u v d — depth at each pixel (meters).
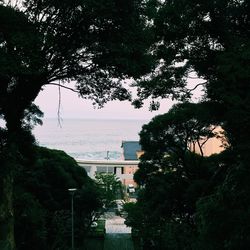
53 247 22.53
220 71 11.91
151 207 25.44
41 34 11.35
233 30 14.01
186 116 24.19
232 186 11.37
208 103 13.77
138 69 12.86
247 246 9.77
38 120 16.45
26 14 11.84
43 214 20.97
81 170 32.34
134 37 12.45
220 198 11.05
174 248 18.38
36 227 19.25
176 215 24.75
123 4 11.98
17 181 23.12
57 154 31.64
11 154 13.92
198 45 14.96
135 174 27.25
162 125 25.00
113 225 40.09
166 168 26.61
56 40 12.03
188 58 15.32
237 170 11.39
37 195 26.23
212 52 14.77
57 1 11.65
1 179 13.42
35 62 11.57
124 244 32.19
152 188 25.94
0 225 13.22
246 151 10.79
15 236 18.11
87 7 11.27
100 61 12.79
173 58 15.52
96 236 33.31
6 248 12.96
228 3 13.47
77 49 12.98
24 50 10.99
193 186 22.58
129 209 26.62
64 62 13.30
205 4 13.52
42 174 27.05
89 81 14.45
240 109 11.28
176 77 16.14
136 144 66.38
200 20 14.19
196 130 24.73
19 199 18.97
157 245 23.50
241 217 10.20
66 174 28.61
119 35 12.38
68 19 12.24
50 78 13.70
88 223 29.77
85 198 28.22
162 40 15.23
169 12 14.30
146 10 12.73
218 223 10.59
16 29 10.98
